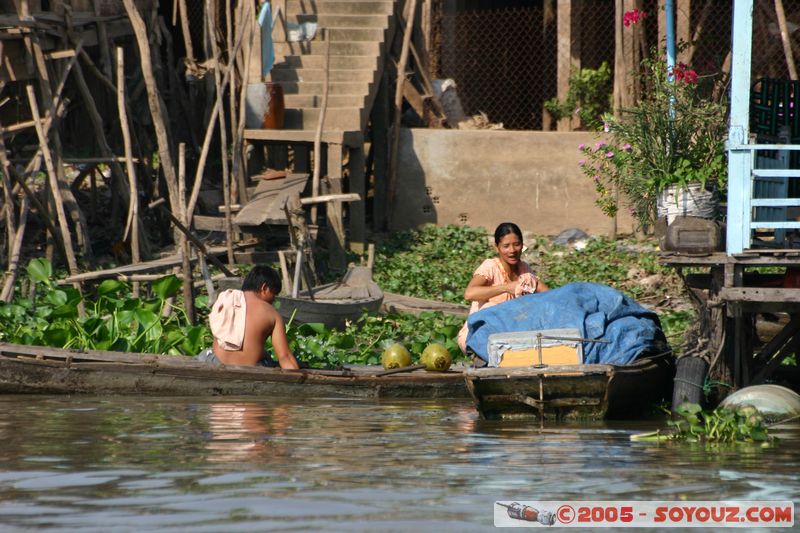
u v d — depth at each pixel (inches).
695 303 1359.5
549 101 2960.1
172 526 737.0
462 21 3152.1
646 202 1496.1
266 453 1007.6
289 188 2573.8
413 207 2859.3
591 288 1364.4
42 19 2390.5
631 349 1300.4
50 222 2324.1
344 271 2539.4
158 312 1811.0
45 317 1833.2
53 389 1450.5
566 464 952.3
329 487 853.8
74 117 2901.1
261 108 2664.9
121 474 904.9
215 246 2481.5
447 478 890.7
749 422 1097.4
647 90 2571.4
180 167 2204.7
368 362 1748.3
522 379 1222.3
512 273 1443.2
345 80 2817.4
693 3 2888.8
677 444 1063.0
